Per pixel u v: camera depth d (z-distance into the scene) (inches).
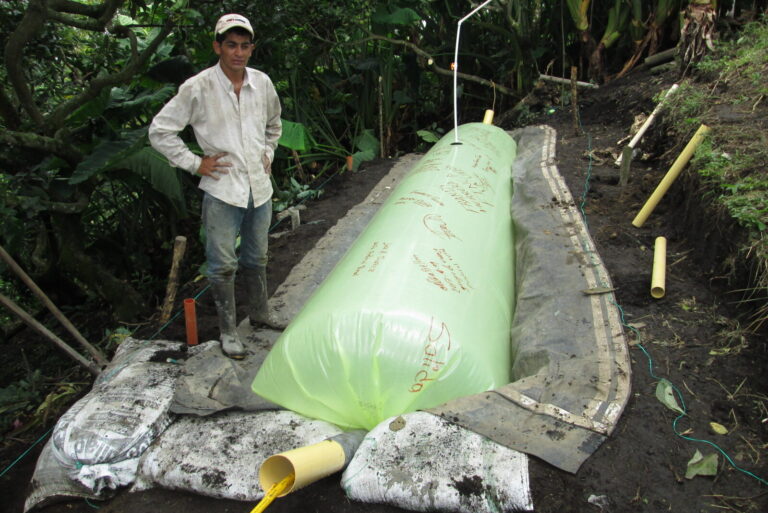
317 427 110.3
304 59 306.8
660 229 169.6
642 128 219.0
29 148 201.3
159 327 165.3
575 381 111.2
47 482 105.3
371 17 296.4
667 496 89.7
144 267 264.1
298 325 118.3
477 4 315.9
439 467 92.2
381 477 92.4
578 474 92.4
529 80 336.5
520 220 177.5
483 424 99.7
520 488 88.3
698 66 238.8
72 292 258.4
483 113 368.2
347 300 117.3
